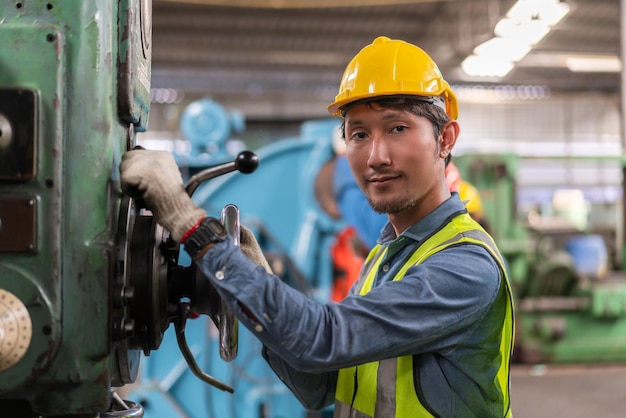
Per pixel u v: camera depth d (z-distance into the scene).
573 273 5.24
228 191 2.90
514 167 5.15
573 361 5.29
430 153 1.05
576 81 9.82
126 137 0.99
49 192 0.83
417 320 0.91
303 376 1.19
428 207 1.12
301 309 0.86
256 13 7.31
